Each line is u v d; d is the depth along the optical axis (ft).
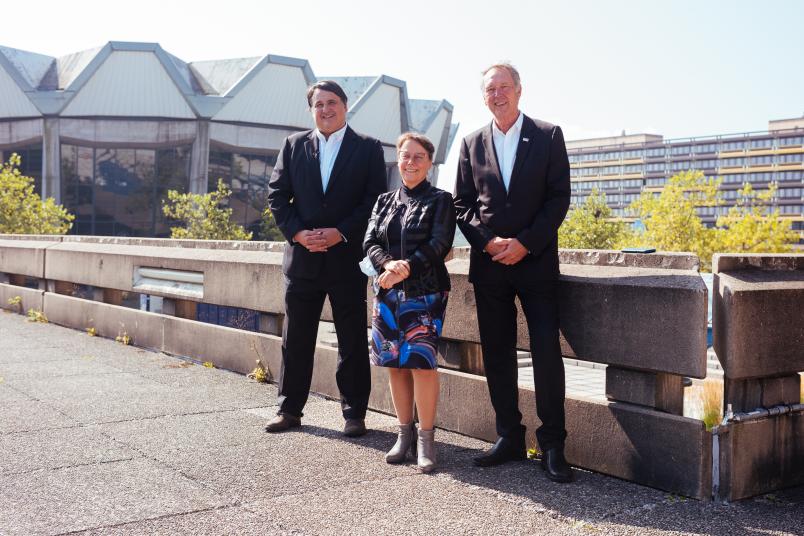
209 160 247.70
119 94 235.61
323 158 14.84
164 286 24.45
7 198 144.25
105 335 27.66
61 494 10.19
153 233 246.27
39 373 20.01
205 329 22.16
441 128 321.11
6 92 235.20
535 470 12.01
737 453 10.53
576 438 12.21
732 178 611.88
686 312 10.59
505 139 12.07
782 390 11.22
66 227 154.81
